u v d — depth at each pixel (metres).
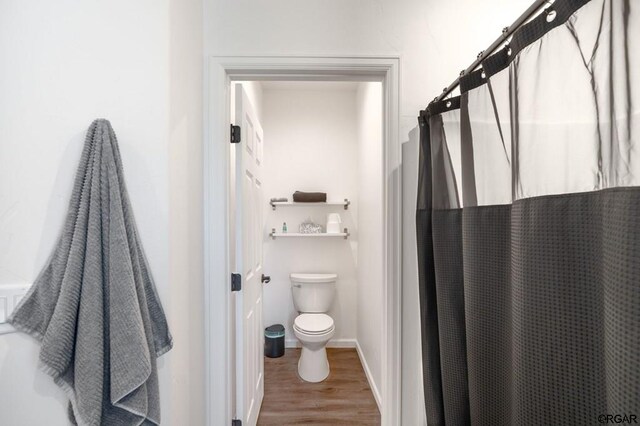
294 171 2.81
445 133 0.96
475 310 0.78
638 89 0.42
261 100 2.69
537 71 0.58
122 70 0.81
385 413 1.24
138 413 0.70
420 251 1.07
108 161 0.74
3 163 0.75
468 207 0.81
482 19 1.19
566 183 0.53
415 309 1.17
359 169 2.65
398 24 1.19
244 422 1.34
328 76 1.24
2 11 0.75
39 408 0.73
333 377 2.23
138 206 0.81
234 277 1.29
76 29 0.79
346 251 2.78
